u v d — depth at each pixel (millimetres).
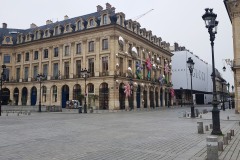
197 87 85312
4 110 38844
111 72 43625
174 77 78062
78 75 47969
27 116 26922
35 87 54000
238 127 16109
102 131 14250
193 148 9477
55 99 50781
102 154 8359
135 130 14805
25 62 56375
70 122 19875
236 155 8133
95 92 45156
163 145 10039
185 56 77000
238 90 29578
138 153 8578
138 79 50438
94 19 46375
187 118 24484
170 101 66688
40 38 53125
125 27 46688
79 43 48312
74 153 8469
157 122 20250
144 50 54438
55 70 51656
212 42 13172
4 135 12422
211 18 13016
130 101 47594
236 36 29750
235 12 30000
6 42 58312
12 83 57656
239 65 29266
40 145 9844
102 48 45375
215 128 12602
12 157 7824
